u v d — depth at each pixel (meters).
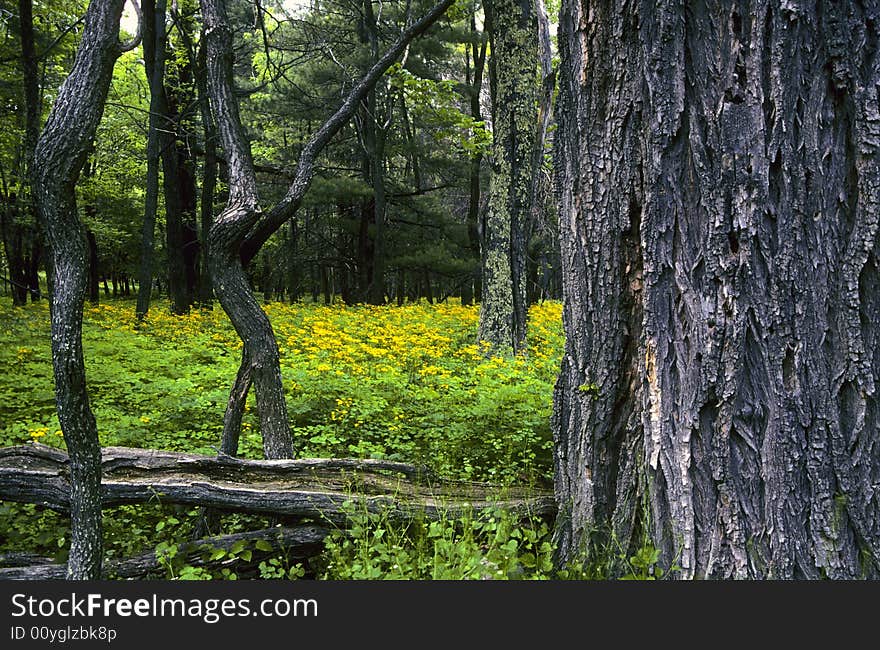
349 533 3.54
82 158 2.87
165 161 17.47
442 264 24.28
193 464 3.77
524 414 6.05
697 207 2.85
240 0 14.70
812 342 2.73
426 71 21.92
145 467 3.70
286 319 14.61
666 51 2.88
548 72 10.66
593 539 3.21
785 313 2.74
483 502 3.81
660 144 2.91
